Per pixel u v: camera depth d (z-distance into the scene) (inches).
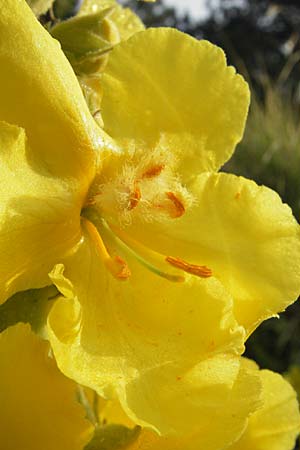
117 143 3.7
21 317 3.5
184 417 3.3
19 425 3.2
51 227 3.4
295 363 13.4
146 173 3.7
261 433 4.3
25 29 3.3
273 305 3.7
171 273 3.7
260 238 3.8
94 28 3.9
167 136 3.8
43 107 3.4
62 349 3.1
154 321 3.6
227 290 3.7
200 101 3.8
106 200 3.6
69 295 3.2
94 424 3.6
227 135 3.8
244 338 3.5
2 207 3.2
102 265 3.6
